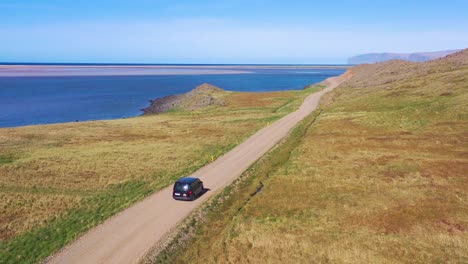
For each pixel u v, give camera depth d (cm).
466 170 3544
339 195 3153
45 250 2370
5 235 2645
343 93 10375
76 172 4238
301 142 5238
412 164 3844
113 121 8331
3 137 6247
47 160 4734
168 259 2242
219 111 9606
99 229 2655
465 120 5372
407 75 10781
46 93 16788
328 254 2238
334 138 5291
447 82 8212
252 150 5044
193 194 3216
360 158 4209
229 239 2475
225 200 3200
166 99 13462
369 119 6250
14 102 13512
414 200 2962
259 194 3284
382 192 3169
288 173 3850
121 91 18100
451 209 2758
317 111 8019
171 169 4344
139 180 3956
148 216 2869
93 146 5609
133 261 2200
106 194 3522
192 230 2625
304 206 2962
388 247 2292
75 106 12662
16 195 3469
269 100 11206
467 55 12262
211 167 4281
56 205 3222
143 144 5744
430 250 2238
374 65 17062
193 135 6425
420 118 5822
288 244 2370
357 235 2456
